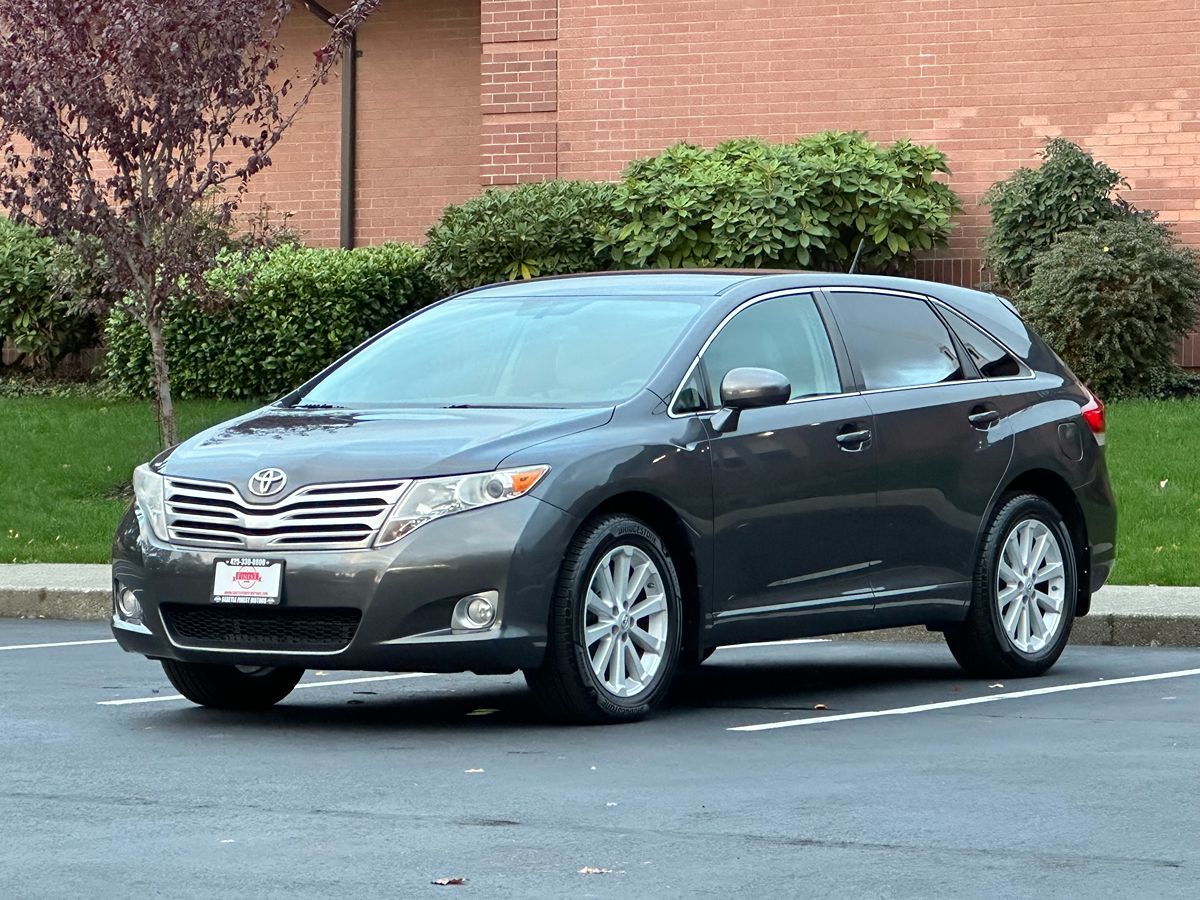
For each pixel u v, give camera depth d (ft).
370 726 25.91
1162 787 20.94
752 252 62.75
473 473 24.86
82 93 48.96
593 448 25.72
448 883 16.57
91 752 23.65
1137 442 53.42
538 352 28.40
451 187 80.12
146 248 51.08
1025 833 18.58
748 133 68.95
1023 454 31.35
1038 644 31.55
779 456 27.86
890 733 25.04
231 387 67.67
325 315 66.80
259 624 25.21
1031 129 66.13
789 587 28.04
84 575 44.32
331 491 24.93
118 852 17.83
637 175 66.23
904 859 17.49
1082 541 32.60
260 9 49.75
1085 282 59.57
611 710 25.75
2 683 30.66
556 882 16.61
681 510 26.55
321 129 81.51
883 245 64.90
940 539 30.07
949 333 31.58
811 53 68.18
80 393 71.56
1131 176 65.26
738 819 19.26
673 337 27.91
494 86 71.51
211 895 16.17
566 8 70.69
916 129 67.26
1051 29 65.82
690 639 27.02
